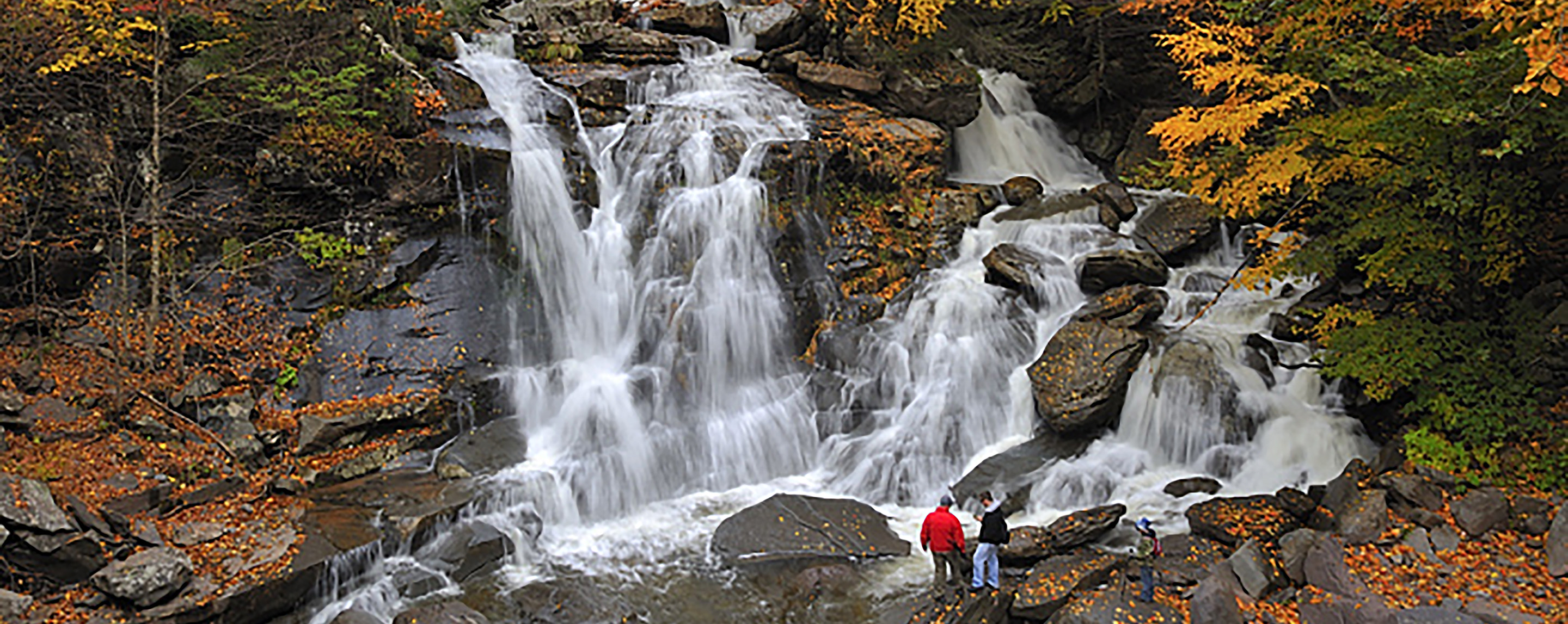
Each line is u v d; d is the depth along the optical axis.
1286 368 14.23
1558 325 13.33
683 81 18.95
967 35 20.70
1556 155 13.64
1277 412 13.80
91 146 13.70
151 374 12.71
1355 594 9.78
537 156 15.89
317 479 12.01
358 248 14.64
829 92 20.09
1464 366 12.66
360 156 14.56
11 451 10.88
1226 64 12.31
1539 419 12.00
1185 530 11.96
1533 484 11.44
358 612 9.86
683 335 15.32
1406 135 11.32
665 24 21.09
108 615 9.04
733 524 12.34
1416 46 12.51
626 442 13.85
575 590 10.84
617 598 10.81
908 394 15.15
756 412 14.99
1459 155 11.81
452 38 18.14
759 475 14.52
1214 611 9.52
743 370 15.64
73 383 12.39
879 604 10.81
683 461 14.05
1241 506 11.80
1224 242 17.72
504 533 11.66
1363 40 12.40
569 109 17.30
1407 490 11.40
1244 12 13.84
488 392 14.06
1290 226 16.94
